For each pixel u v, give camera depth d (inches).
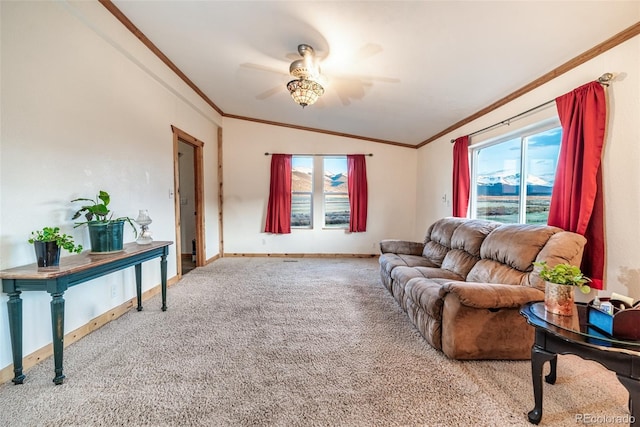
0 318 64.1
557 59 88.0
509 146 123.4
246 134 215.2
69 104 83.0
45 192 75.8
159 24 102.6
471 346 72.4
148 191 122.9
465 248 112.7
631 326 46.7
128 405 57.4
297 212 222.1
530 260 79.7
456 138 157.6
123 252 85.7
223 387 63.2
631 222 72.1
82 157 87.9
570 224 82.9
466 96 123.2
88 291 89.4
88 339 85.2
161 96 132.0
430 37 87.6
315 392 61.6
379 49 98.4
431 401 58.8
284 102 170.1
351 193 215.0
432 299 79.2
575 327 51.2
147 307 112.0
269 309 110.3
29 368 69.9
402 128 182.5
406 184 220.7
